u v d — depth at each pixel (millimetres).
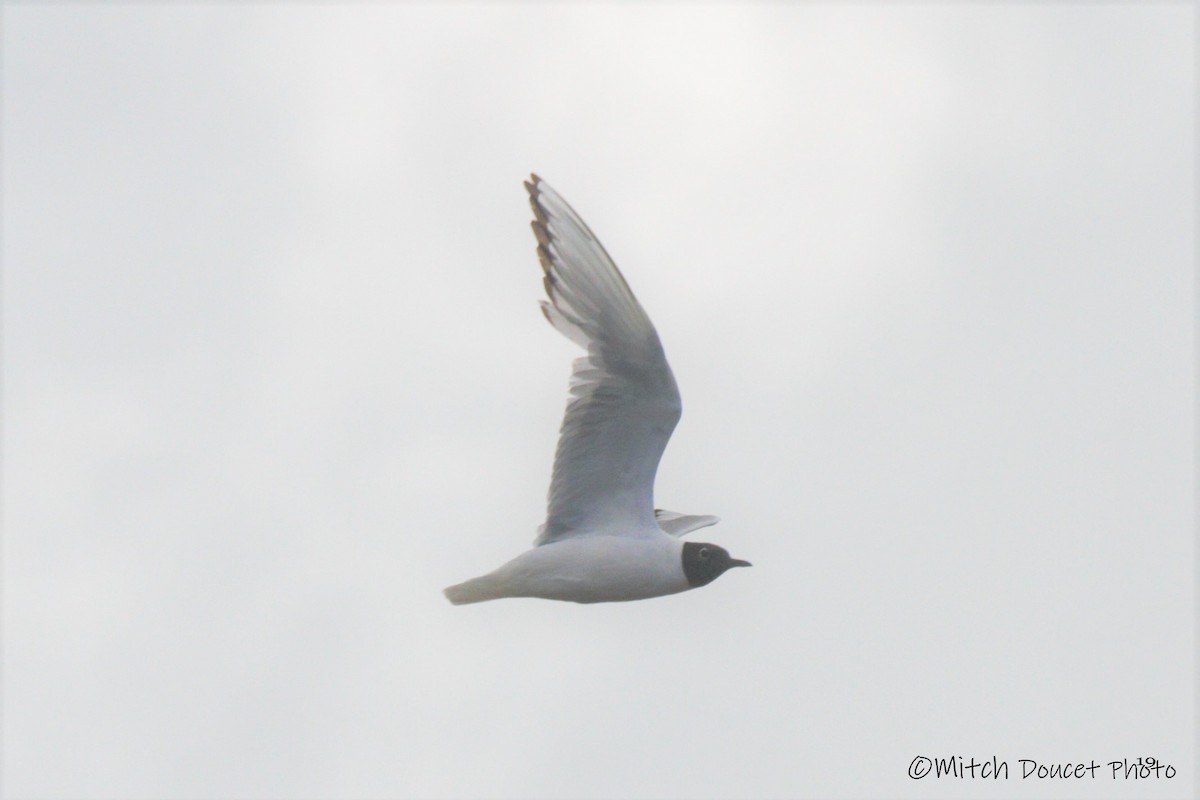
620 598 15156
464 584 15094
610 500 15125
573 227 14445
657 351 14383
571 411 14859
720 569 15156
